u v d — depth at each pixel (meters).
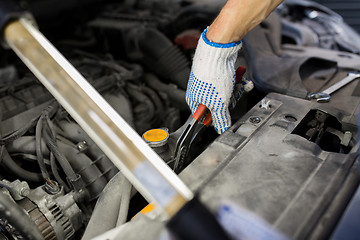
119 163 0.53
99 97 0.57
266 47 1.42
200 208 0.47
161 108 1.31
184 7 1.84
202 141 1.20
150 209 0.65
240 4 0.75
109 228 0.71
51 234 0.76
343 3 3.67
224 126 0.90
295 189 0.62
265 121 0.83
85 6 1.86
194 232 0.44
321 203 0.58
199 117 0.83
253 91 1.24
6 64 1.55
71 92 0.54
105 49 1.67
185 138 0.79
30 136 0.96
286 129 0.80
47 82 0.55
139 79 1.42
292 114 0.87
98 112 0.54
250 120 0.84
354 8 3.66
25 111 1.03
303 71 1.28
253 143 0.75
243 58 1.34
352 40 1.75
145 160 0.51
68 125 0.99
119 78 1.20
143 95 1.28
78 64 1.33
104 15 1.80
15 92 1.11
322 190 0.61
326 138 0.98
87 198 0.88
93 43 1.68
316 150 0.72
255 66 1.27
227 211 0.57
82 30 1.74
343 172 0.65
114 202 0.75
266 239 0.52
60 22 1.79
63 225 0.78
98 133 0.53
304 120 0.89
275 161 0.69
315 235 0.53
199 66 0.83
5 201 0.65
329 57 1.32
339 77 1.19
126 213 0.71
